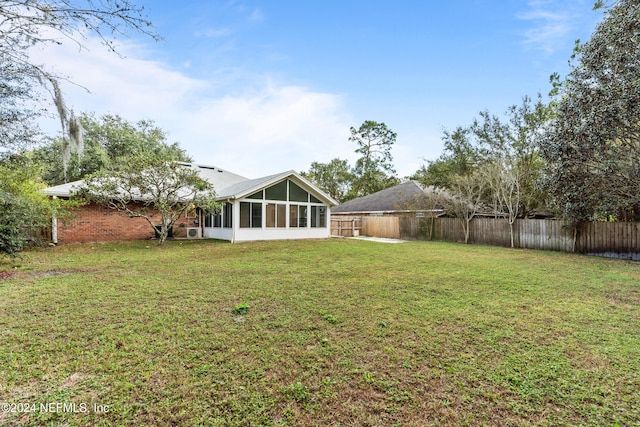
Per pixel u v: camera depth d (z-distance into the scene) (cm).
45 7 411
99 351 321
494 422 224
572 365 304
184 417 224
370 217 2127
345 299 519
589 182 1052
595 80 963
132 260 903
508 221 1459
